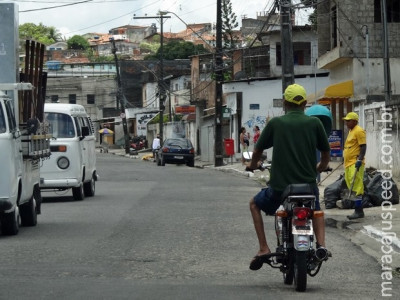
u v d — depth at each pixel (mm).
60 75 124688
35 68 18859
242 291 10570
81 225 18750
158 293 10359
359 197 18781
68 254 13984
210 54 89750
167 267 12695
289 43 29844
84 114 28203
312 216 10305
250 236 16688
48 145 20484
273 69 69625
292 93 10914
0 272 12062
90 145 28281
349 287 11055
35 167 19203
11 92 17312
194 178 39750
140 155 88625
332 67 47594
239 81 59562
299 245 10164
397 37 42312
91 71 125562
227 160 60312
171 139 59438
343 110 45875
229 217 20562
